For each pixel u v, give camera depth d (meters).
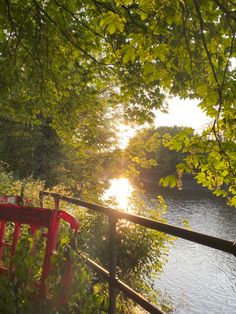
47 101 10.40
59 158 26.97
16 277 3.38
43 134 27.39
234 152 3.93
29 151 27.61
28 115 10.71
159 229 2.73
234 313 16.41
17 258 3.41
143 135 14.55
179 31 3.99
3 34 8.31
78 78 10.02
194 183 68.69
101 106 11.39
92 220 8.73
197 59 4.11
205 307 16.97
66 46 8.54
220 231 32.84
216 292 18.73
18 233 3.79
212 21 3.79
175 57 4.34
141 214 10.41
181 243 27.70
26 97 10.35
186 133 4.01
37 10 6.94
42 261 3.61
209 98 3.69
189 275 20.81
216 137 3.63
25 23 7.51
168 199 52.19
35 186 12.02
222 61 3.86
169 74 4.18
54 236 3.49
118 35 6.68
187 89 5.28
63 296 3.27
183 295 17.88
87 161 23.20
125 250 9.01
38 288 3.38
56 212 3.54
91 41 8.21
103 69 9.00
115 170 15.82
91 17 7.50
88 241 8.41
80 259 3.76
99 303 3.39
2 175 14.21
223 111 3.75
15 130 26.48
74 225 3.54
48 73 8.88
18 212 3.74
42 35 7.90
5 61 8.62
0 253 3.96
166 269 21.62
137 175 14.77
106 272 3.49
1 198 4.19
